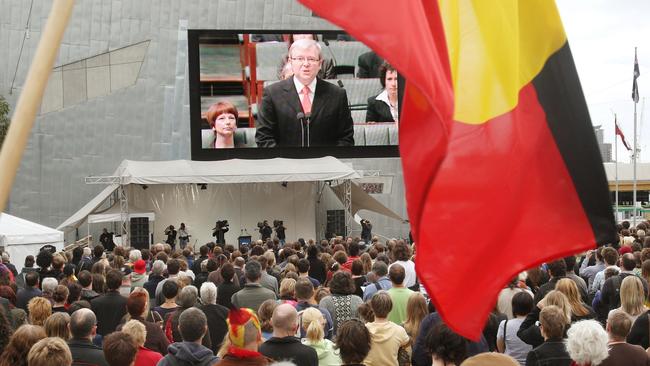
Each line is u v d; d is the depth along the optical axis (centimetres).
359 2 563
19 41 5278
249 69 4984
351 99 5056
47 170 5316
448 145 577
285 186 5106
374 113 5072
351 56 5056
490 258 630
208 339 1141
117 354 771
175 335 1179
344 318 1217
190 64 4962
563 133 659
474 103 648
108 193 4728
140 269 1756
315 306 1226
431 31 624
